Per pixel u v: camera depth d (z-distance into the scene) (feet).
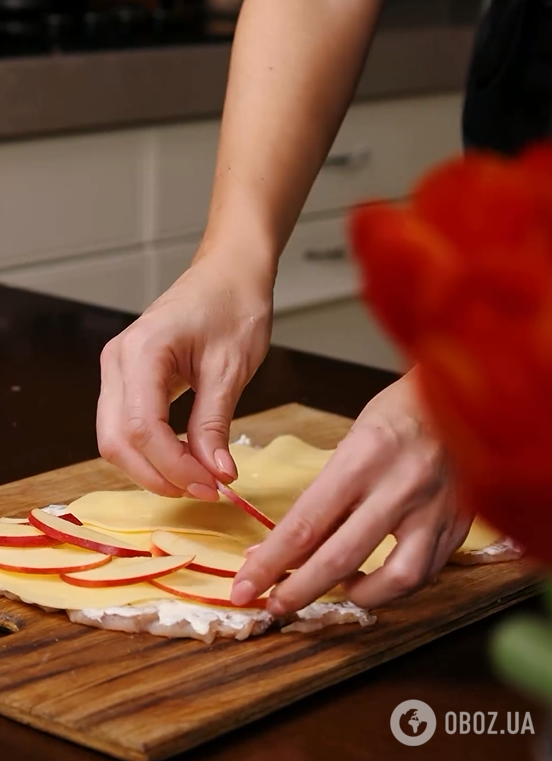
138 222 7.27
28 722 2.06
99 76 6.77
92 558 2.67
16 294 5.30
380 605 2.32
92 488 3.34
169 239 7.48
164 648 2.33
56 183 6.82
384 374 4.51
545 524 0.78
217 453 2.77
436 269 0.76
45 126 6.61
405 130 8.46
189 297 3.01
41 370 4.32
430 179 0.79
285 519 2.33
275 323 7.92
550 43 3.98
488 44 4.12
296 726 2.07
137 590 2.55
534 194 0.77
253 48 3.55
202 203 7.57
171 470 2.71
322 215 8.19
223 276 3.09
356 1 3.57
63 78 6.61
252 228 3.27
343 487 2.29
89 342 4.65
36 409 3.96
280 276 8.02
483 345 0.76
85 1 8.21
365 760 1.94
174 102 7.15
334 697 2.19
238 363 2.99
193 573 2.64
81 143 6.87
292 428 3.92
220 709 2.05
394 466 2.27
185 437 3.80
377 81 8.04
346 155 8.13
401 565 2.26
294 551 2.31
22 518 3.07
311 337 8.16
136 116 6.98
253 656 2.29
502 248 0.77
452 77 8.50
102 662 2.27
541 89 4.04
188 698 2.10
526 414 0.75
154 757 1.93
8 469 3.48
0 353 4.49
